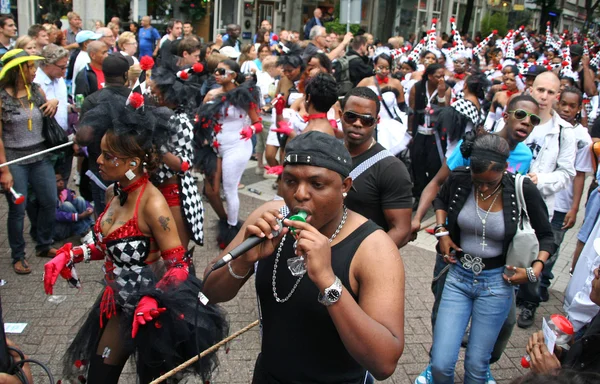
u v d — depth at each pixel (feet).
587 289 9.73
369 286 6.27
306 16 78.38
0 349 7.38
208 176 18.63
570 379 4.82
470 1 98.94
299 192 6.13
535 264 10.68
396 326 6.02
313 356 6.48
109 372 9.94
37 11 47.62
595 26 178.70
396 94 25.43
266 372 6.89
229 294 6.98
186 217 14.03
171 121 10.92
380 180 11.02
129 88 16.76
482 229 10.80
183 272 9.77
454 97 27.02
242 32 67.00
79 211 19.88
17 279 16.71
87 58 26.13
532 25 139.13
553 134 14.58
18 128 16.21
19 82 16.14
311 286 6.40
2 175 15.51
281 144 24.40
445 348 10.71
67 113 20.17
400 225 11.08
